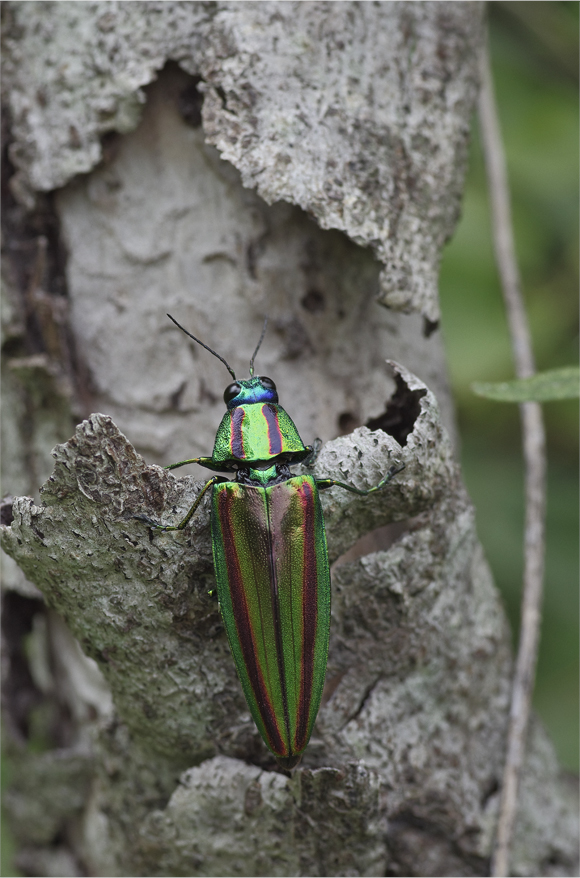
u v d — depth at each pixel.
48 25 0.25
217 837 0.24
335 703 0.24
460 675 0.24
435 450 0.23
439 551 0.24
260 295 0.25
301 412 0.25
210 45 0.24
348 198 0.24
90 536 0.23
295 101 0.24
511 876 0.25
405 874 0.24
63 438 0.25
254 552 0.23
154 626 0.23
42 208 0.25
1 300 0.25
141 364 0.25
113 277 0.25
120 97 0.24
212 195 0.25
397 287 0.24
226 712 0.24
